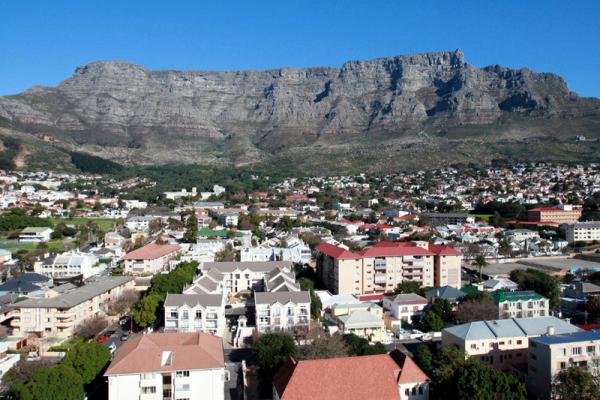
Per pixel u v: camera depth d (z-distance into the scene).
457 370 118.88
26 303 182.25
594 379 122.12
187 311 177.12
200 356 121.50
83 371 130.38
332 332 169.38
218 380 120.00
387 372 115.38
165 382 119.81
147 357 120.31
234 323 193.62
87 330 178.75
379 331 172.75
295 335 167.12
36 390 118.75
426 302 196.88
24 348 167.25
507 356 145.12
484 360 143.62
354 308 192.00
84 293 198.50
